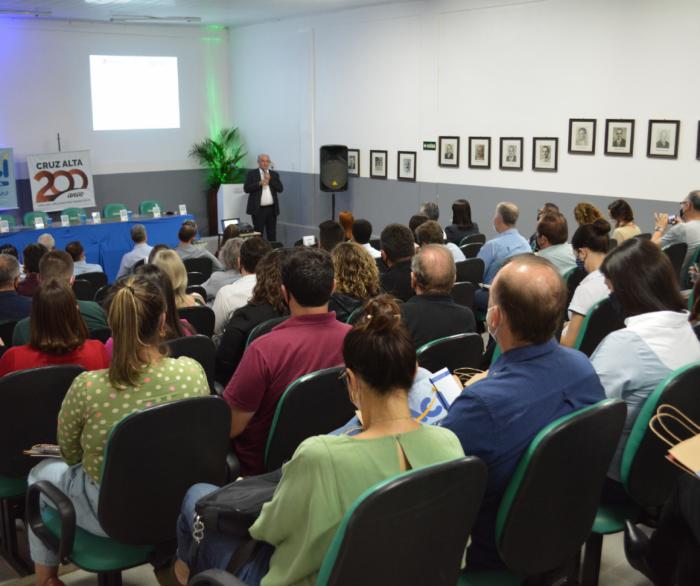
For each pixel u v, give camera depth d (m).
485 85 9.15
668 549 1.96
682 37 7.24
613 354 2.19
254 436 2.52
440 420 1.89
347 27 10.98
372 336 1.52
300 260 2.48
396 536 1.38
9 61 11.43
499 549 1.75
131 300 2.07
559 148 8.46
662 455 2.04
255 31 12.77
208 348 2.95
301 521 1.49
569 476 1.76
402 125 10.38
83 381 2.09
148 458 1.99
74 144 12.20
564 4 8.16
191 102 13.27
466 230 7.65
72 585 2.62
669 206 7.57
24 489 2.68
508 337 1.84
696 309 2.72
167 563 2.17
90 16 11.39
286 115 12.46
